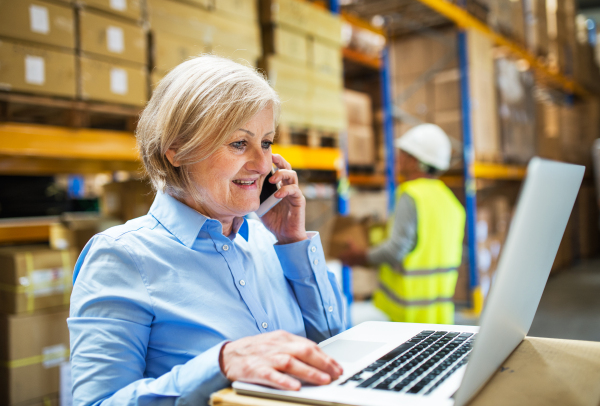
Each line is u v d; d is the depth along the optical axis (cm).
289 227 132
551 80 885
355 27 580
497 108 609
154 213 113
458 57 540
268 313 119
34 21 215
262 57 348
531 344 103
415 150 347
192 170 108
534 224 74
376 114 664
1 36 206
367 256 334
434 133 350
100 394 91
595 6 1144
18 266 226
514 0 673
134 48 255
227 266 111
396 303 323
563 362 92
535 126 723
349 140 545
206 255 109
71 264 244
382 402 70
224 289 109
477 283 539
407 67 570
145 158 113
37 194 324
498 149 601
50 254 237
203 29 290
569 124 920
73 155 239
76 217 318
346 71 701
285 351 83
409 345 100
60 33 225
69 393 239
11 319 222
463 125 535
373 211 554
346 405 71
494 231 594
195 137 103
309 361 81
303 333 128
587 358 94
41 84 219
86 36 235
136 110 261
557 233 96
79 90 233
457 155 543
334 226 363
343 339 106
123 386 93
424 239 315
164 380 90
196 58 112
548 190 76
